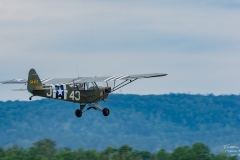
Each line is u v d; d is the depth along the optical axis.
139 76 126.44
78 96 125.31
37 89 120.25
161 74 127.00
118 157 189.50
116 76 127.12
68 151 189.25
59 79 128.12
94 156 188.62
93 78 126.56
